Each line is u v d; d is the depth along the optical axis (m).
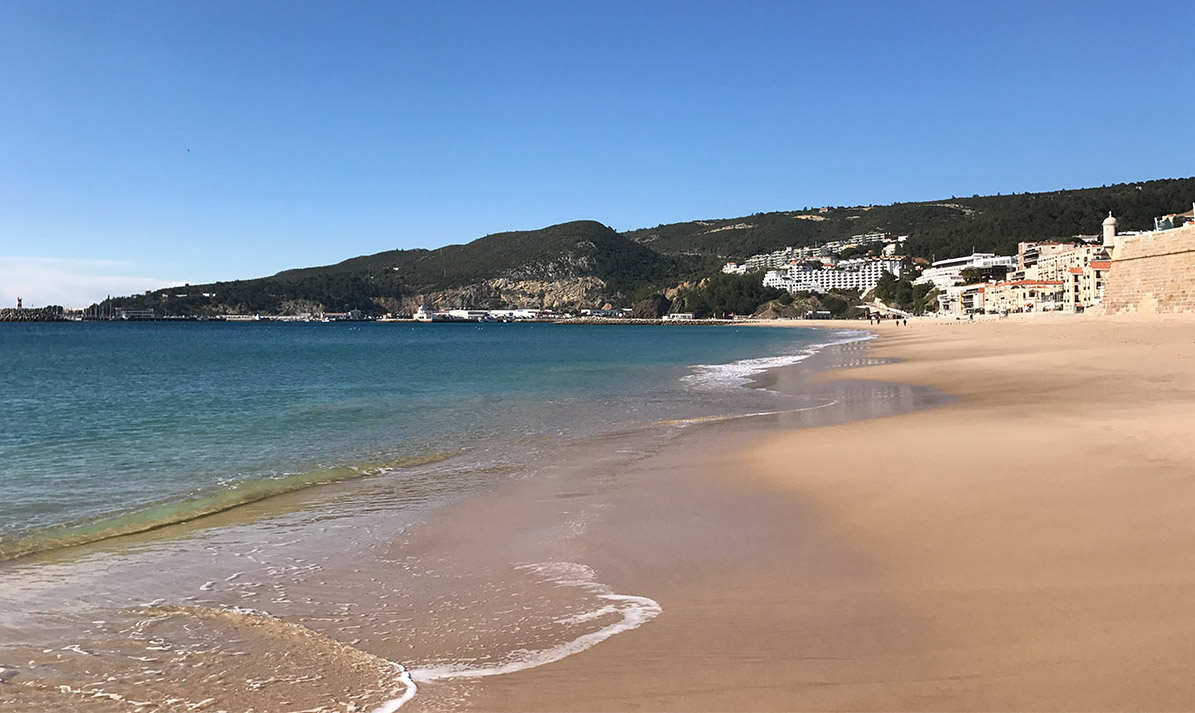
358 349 78.81
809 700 4.47
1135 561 6.54
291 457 15.12
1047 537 7.43
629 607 6.27
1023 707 4.24
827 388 26.72
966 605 5.84
